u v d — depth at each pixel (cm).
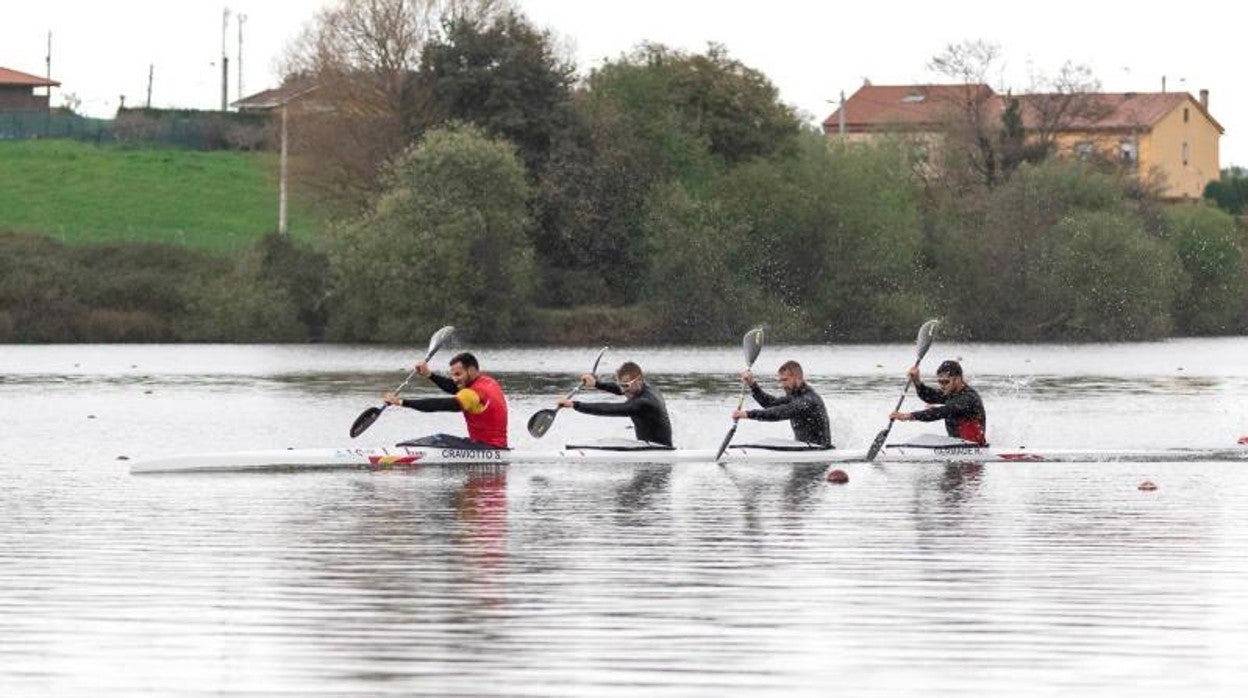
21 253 14612
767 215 15212
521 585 3094
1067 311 15312
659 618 2800
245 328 14162
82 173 19138
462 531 3750
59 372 10644
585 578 3164
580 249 15100
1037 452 5378
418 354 12769
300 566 3288
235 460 4981
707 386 9612
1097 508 4197
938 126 18338
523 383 9831
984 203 16088
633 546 3544
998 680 2412
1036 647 2603
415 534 3703
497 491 4469
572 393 5266
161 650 2573
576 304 14862
